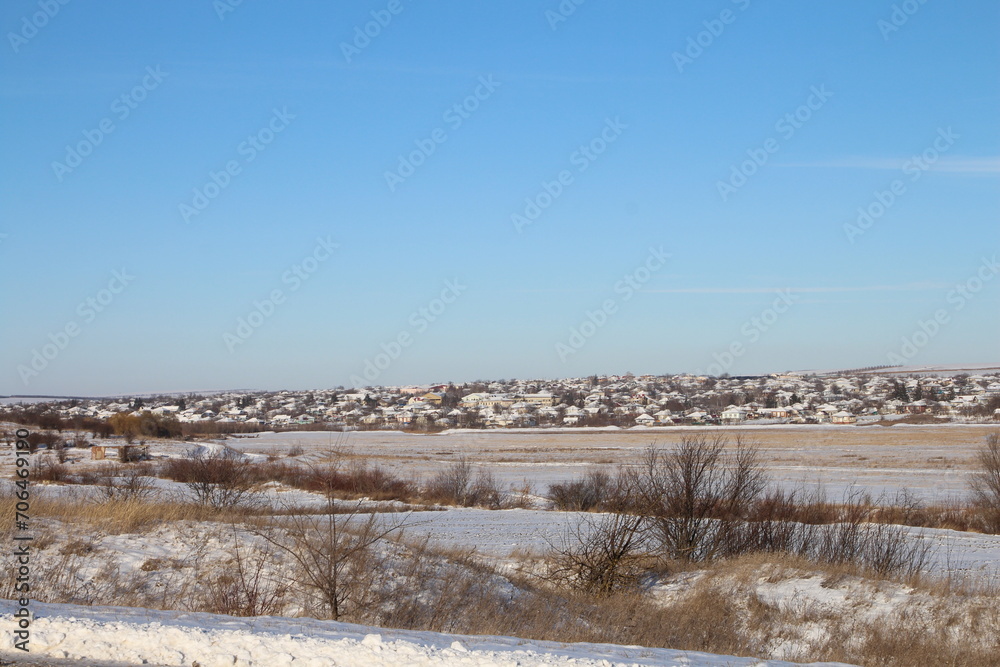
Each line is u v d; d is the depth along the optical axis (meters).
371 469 55.06
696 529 22.05
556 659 6.82
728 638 14.72
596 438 117.50
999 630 14.80
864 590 17.50
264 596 13.00
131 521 16.23
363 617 12.46
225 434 141.00
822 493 40.28
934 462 67.88
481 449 98.94
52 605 8.33
